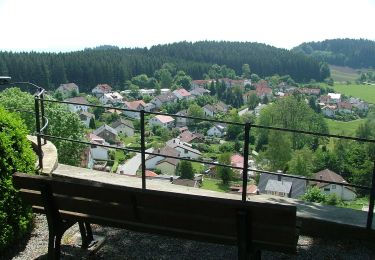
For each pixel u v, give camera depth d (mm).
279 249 3406
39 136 5770
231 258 4270
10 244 4461
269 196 5570
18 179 3889
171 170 46969
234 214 3350
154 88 112750
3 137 4453
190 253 4363
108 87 94688
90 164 36250
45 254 4277
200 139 71188
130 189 3588
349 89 135375
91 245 4465
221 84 114938
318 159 32000
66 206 3920
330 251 4348
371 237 4449
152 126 80688
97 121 76062
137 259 4262
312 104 92000
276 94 113875
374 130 52094
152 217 3695
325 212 4863
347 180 23078
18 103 23094
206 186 29109
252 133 42250
